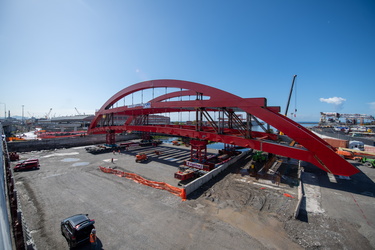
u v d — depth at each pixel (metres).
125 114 57.12
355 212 14.97
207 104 26.28
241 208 15.48
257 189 19.84
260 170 27.14
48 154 41.94
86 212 14.95
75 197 17.92
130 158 37.91
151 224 13.15
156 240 11.42
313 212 14.91
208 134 27.39
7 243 5.17
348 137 50.09
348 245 10.95
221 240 11.35
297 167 28.98
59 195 18.44
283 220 13.66
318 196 18.14
